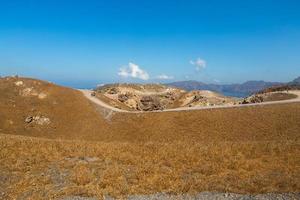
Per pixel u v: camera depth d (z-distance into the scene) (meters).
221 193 22.66
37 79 145.00
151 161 30.14
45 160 29.84
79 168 27.80
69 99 132.75
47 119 121.56
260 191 22.80
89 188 23.53
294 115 81.62
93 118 118.62
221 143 37.00
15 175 26.12
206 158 30.53
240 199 21.42
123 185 24.14
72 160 30.34
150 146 35.72
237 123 87.19
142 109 151.25
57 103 130.50
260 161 29.81
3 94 133.12
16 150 31.95
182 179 25.52
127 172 27.14
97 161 30.22
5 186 24.16
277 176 25.81
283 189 23.06
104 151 33.28
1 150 31.41
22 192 23.05
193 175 26.53
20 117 122.56
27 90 136.25
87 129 113.56
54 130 117.25
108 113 117.94
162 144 37.06
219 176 26.19
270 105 91.31
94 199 21.72
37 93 135.25
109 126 110.44
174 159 30.34
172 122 98.62
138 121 105.69
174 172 26.86
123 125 107.56
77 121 119.38
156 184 24.28
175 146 35.41
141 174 26.36
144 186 23.98
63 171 27.30
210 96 192.25
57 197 22.19
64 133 115.25
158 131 97.25
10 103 128.38
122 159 30.53
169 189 23.27
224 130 86.19
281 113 84.44
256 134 79.75
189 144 37.03
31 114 123.75
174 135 92.56
